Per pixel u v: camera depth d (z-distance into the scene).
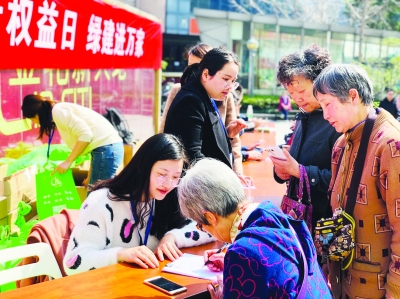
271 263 1.39
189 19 21.41
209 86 2.65
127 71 6.79
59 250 2.28
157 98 7.89
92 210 2.10
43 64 3.62
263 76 22.89
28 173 3.84
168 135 2.12
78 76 5.09
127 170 2.12
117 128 5.78
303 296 1.41
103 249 2.10
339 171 1.97
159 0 19.36
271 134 6.12
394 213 1.72
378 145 1.77
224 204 1.57
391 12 26.45
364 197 1.83
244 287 1.39
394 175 1.71
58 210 3.66
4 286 2.73
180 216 2.31
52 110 3.92
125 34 5.72
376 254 1.84
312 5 27.27
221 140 2.74
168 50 14.76
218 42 22.03
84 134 3.86
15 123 3.84
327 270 2.29
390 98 12.54
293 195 2.46
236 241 1.46
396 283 1.74
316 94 1.90
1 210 3.39
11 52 3.13
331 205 2.03
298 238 1.55
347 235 1.86
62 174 3.76
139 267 2.00
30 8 3.36
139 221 2.15
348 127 1.87
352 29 23.73
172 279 1.90
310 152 2.41
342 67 1.85
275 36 22.73
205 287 1.83
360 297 1.89
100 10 4.77
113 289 1.79
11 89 3.76
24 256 2.08
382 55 24.14
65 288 1.79
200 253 2.20
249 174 3.81
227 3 24.66
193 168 1.66
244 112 19.77
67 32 4.04
